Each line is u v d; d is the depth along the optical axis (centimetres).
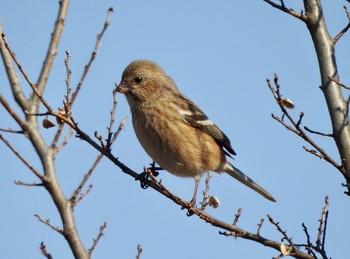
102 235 1005
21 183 899
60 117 957
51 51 979
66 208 911
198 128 1399
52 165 919
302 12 1177
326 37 1180
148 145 1395
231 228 1130
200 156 1391
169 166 1396
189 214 1148
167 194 1144
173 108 1383
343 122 1118
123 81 1428
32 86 933
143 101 1399
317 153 1038
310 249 1045
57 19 994
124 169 1136
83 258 894
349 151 1103
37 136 923
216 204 1220
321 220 1068
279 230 1053
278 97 1016
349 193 1057
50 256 923
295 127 1030
